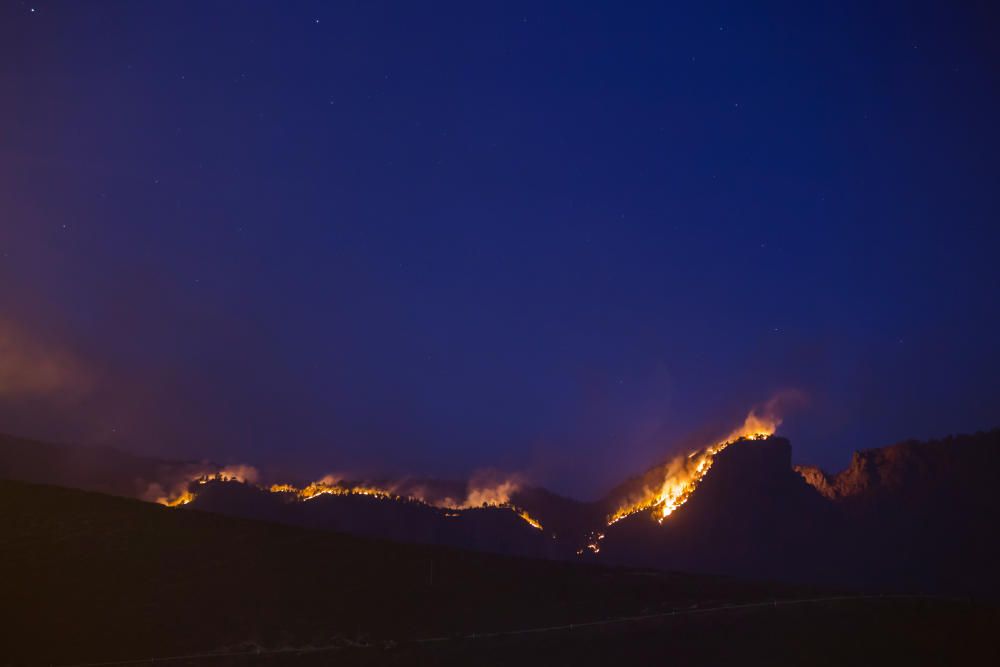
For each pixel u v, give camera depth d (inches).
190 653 1189.7
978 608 1489.9
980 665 1240.8
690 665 1222.9
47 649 1152.2
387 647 1259.8
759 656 1258.0
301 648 1236.5
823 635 1337.4
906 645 1301.7
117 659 1150.3
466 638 1309.1
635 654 1261.1
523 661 1226.6
